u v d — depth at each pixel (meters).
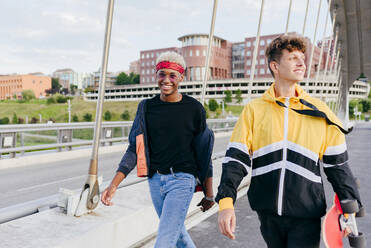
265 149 1.55
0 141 8.94
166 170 2.08
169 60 2.12
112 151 12.86
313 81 106.62
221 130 23.12
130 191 3.75
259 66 117.81
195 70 127.00
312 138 1.49
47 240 2.27
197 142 2.17
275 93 1.66
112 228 2.69
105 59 3.10
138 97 137.25
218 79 122.19
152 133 2.12
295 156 1.49
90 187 2.90
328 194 5.58
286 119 1.54
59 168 8.97
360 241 1.48
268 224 1.58
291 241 1.50
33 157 9.77
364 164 9.20
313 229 1.50
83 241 2.38
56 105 145.62
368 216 4.30
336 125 1.48
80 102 147.62
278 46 1.57
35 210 3.02
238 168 1.51
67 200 2.87
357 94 133.25
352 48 53.06
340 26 46.09
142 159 2.12
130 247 3.02
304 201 1.46
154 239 3.25
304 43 1.55
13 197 5.79
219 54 133.88
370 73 61.16
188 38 128.88
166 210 1.99
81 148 11.93
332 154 1.48
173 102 2.15
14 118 124.56
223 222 1.40
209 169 2.20
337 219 1.53
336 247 1.49
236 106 111.88
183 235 2.19
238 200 5.14
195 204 4.44
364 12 41.22
